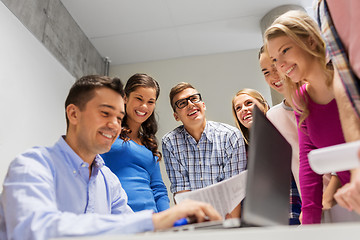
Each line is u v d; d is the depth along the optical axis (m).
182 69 3.39
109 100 1.07
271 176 0.67
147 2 2.79
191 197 0.91
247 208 0.56
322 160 0.50
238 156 1.87
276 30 1.08
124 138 1.73
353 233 0.44
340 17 0.80
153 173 1.79
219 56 3.38
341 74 0.80
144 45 3.30
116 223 0.69
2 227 0.86
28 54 2.13
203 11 2.90
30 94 2.11
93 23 3.02
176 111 2.04
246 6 2.87
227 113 3.09
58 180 0.98
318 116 1.12
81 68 2.98
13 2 2.09
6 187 0.83
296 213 1.53
